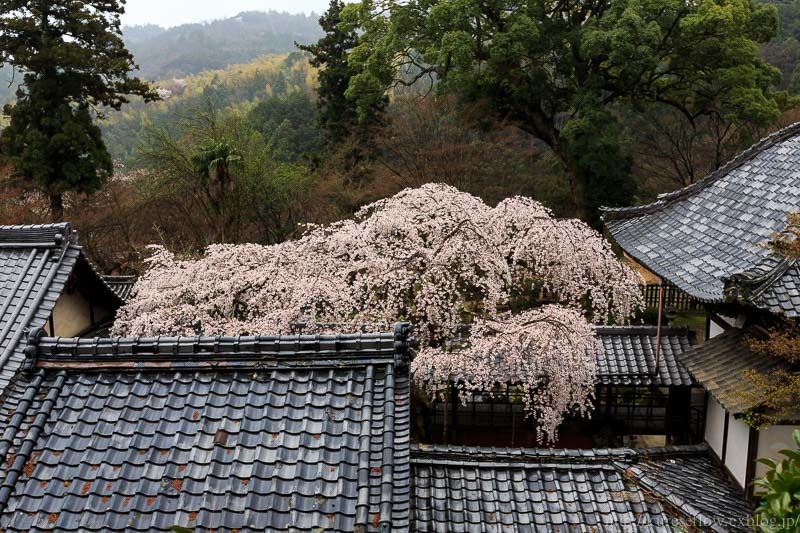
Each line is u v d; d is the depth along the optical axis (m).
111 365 5.20
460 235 10.72
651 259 10.09
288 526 4.26
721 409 9.05
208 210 22.78
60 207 22.66
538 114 23.03
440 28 20.95
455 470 7.23
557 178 24.36
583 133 20.05
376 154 26.50
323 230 12.52
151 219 23.14
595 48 19.23
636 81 20.70
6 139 22.98
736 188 10.46
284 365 5.23
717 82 21.56
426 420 10.77
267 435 4.79
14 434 4.78
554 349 9.46
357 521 4.21
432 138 22.28
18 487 4.49
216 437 4.75
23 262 9.29
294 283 10.31
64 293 10.69
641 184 24.73
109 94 25.12
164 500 4.40
